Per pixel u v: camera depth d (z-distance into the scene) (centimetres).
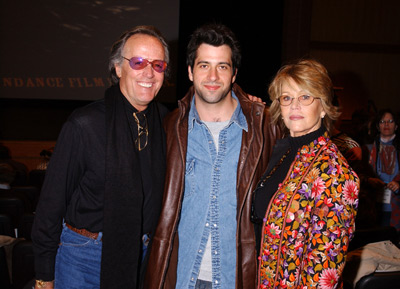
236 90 181
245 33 841
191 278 167
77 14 762
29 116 820
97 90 788
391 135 348
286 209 137
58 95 781
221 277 166
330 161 131
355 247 248
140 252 170
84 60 777
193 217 169
